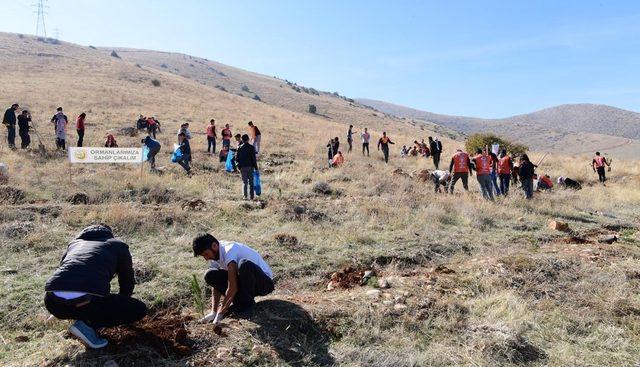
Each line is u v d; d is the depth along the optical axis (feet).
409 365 15.76
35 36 327.67
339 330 17.44
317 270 24.23
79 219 29.30
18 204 33.60
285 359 15.42
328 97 453.99
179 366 14.29
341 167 60.75
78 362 14.17
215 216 32.42
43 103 105.40
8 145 57.31
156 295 19.99
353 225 32.40
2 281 20.31
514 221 36.68
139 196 38.58
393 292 20.48
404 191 46.24
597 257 26.84
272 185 48.16
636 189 57.77
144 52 559.38
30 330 17.12
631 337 18.17
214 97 193.26
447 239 30.19
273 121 137.90
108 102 121.39
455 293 21.21
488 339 17.20
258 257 18.25
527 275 23.02
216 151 71.67
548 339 17.84
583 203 46.26
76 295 13.80
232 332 16.20
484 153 45.19
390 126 288.10
